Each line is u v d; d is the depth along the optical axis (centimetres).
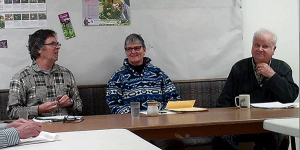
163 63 345
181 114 233
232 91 305
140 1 339
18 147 129
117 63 337
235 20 354
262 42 294
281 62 305
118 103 296
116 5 335
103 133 152
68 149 119
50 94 286
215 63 352
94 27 332
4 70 319
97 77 334
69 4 328
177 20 346
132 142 126
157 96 300
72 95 299
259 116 207
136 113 225
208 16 351
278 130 132
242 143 353
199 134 193
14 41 321
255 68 301
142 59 308
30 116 263
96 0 332
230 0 354
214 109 258
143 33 341
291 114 212
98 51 333
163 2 343
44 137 142
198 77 350
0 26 318
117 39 336
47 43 284
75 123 207
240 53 356
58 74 294
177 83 338
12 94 275
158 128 184
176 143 280
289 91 281
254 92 299
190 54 348
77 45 330
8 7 319
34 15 322
